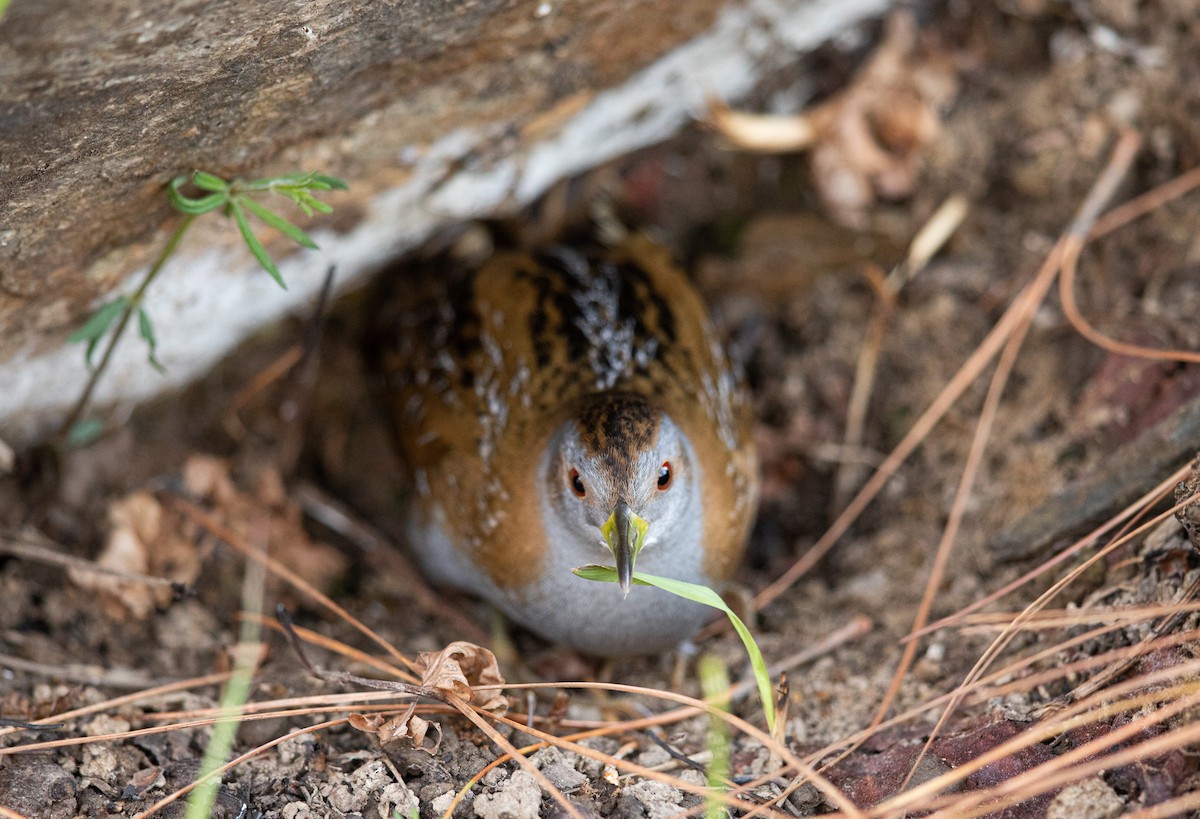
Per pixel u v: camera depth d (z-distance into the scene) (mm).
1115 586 5594
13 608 6398
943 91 8523
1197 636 4734
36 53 3840
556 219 7789
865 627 6637
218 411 7922
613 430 5754
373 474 8461
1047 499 6215
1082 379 7078
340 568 7746
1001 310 7852
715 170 9008
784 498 8188
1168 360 6637
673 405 6367
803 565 7484
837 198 8656
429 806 5121
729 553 6527
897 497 7625
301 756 5410
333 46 4801
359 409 8539
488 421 6527
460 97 5977
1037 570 5984
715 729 5277
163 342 6645
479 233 7715
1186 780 4488
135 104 4391
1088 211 7672
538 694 6336
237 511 7625
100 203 4996
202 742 5586
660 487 5863
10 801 4965
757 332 8695
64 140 4375
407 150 6164
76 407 6602
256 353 8000
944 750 5242
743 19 7145
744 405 7133
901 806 4727
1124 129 7738
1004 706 5363
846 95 8609
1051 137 7992
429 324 7184
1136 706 4777
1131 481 5820
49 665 6035
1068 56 8086
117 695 5887
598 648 6559
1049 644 5617
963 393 7637
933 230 8297
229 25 4238
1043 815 4684
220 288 6465
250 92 4773
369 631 6312
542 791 5133
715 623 7059
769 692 5047
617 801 5148
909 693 5918
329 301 7684
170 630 6668
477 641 7027
